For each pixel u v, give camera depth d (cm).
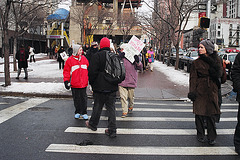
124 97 635
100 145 435
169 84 1276
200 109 445
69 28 5106
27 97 895
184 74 1686
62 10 3738
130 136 490
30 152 398
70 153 397
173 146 441
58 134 491
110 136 479
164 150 420
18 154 390
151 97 962
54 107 739
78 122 580
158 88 1152
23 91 928
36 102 809
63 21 3828
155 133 513
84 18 3484
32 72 1672
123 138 477
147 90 1096
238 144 411
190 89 457
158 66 2512
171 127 560
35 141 449
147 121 608
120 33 5247
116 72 468
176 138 485
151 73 1789
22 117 614
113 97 484
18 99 852
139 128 546
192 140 475
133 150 416
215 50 450
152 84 1270
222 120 637
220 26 9688
